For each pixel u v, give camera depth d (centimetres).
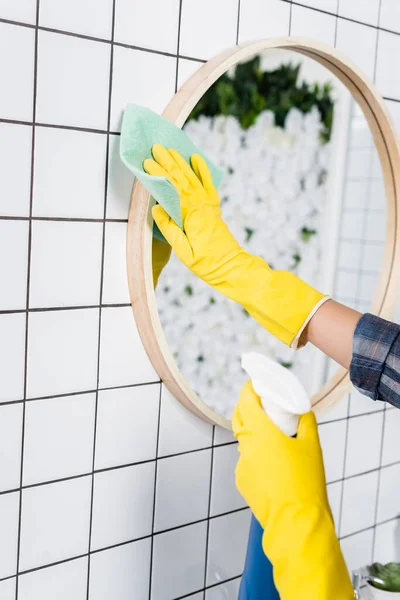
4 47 68
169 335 97
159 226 75
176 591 93
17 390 74
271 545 67
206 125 102
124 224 80
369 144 123
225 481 96
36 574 78
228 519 97
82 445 80
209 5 83
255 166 110
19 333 73
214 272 73
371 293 124
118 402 83
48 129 72
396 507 124
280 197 115
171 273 96
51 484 78
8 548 76
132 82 78
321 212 121
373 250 122
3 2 67
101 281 79
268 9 89
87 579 83
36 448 76
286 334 70
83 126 75
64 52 72
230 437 96
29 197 72
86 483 81
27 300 73
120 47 76
